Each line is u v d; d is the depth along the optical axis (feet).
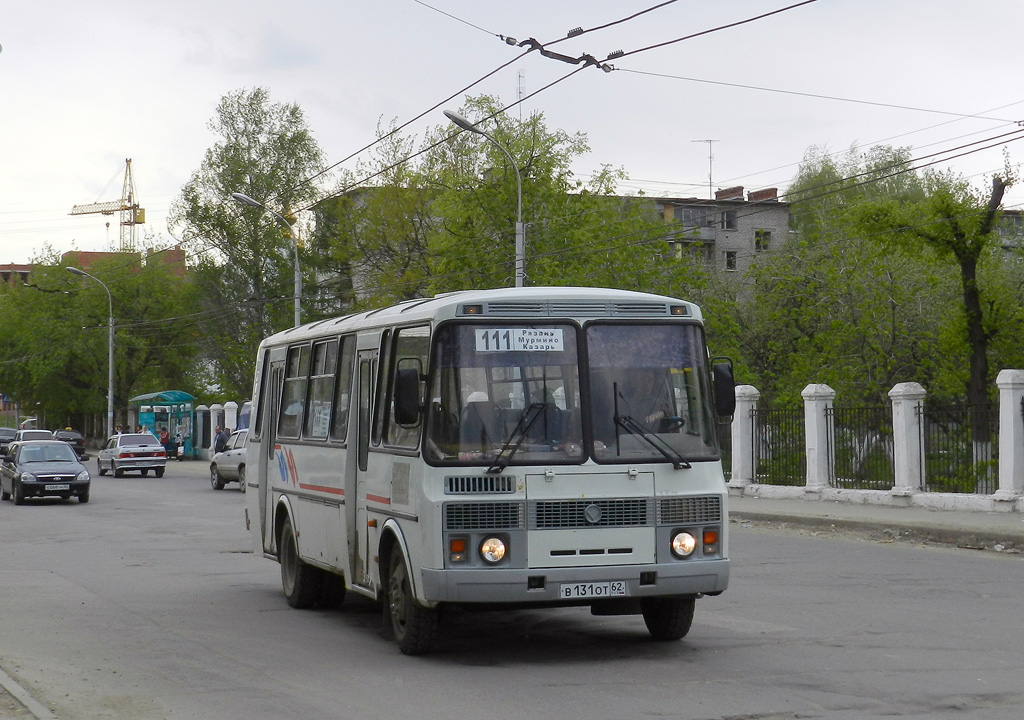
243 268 203.10
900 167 189.47
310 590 41.93
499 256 144.66
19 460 106.83
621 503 29.96
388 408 33.30
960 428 74.33
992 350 106.52
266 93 205.57
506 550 29.30
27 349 256.73
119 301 252.21
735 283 145.59
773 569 50.96
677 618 32.83
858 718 23.71
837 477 85.30
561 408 30.30
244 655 32.86
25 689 28.40
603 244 144.97
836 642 32.81
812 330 124.77
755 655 30.99
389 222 175.63
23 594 46.65
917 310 119.24
